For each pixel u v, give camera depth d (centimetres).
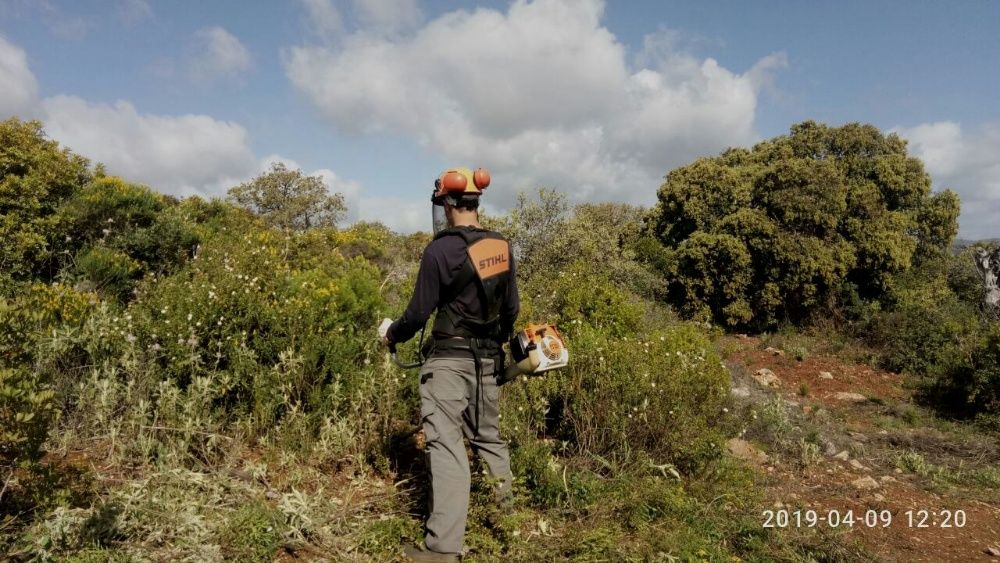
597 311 740
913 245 1684
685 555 341
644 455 452
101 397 345
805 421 850
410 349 487
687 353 590
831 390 1141
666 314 1363
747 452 621
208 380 372
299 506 307
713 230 1708
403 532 311
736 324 1648
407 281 820
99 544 254
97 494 295
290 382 405
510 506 341
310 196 2428
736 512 431
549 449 428
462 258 309
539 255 1089
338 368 432
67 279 572
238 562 267
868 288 1669
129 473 324
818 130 1931
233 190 2406
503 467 343
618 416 466
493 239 320
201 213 968
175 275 579
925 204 1844
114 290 572
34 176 609
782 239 1576
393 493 348
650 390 477
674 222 1939
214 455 355
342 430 388
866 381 1212
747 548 388
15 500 269
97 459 335
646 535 354
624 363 495
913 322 1382
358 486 358
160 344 407
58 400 352
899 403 1063
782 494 512
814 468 630
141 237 655
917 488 620
